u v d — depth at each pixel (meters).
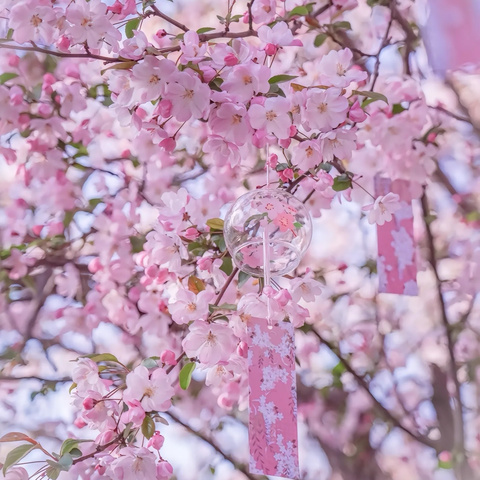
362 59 2.18
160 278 1.88
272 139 1.76
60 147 2.08
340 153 1.77
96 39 1.73
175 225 1.83
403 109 2.09
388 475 2.16
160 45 2.06
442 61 1.86
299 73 2.14
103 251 2.08
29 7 1.73
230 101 1.71
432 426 2.19
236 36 1.86
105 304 2.08
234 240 1.73
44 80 2.04
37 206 2.10
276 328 1.70
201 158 2.15
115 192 2.12
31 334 2.07
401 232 1.91
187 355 1.76
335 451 2.17
